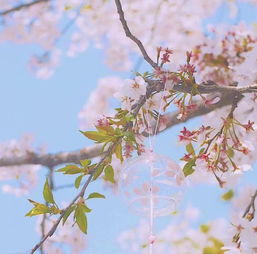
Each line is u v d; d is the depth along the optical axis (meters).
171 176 2.50
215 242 3.50
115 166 2.99
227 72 2.98
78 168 2.57
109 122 2.56
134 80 2.59
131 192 2.49
